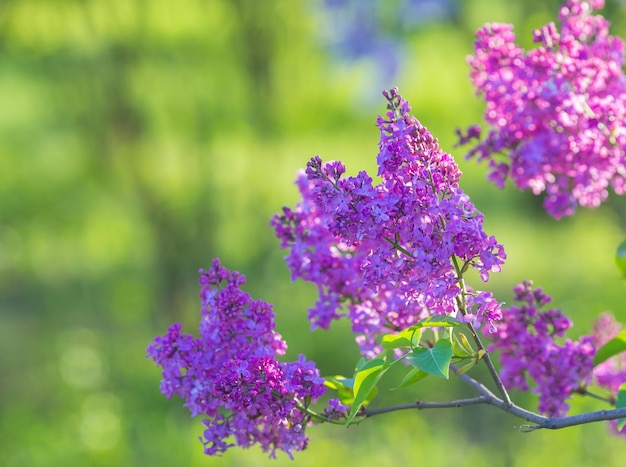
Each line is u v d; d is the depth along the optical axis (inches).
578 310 370.9
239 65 402.9
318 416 85.8
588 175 102.5
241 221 426.0
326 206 78.7
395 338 80.3
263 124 417.1
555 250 507.8
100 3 377.4
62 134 502.9
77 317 454.6
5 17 377.4
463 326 79.6
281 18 402.9
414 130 78.6
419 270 77.1
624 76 101.5
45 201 518.0
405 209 76.5
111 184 437.7
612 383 114.2
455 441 294.5
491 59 103.3
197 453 281.3
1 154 529.0
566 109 99.2
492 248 76.5
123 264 486.9
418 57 591.5
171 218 400.2
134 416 321.7
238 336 88.0
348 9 431.8
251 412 83.9
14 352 410.3
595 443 259.4
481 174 622.5
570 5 104.3
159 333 409.1
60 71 389.1
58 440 301.0
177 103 399.9
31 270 507.8
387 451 282.7
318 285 96.7
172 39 392.8
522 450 271.6
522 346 99.3
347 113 565.6
